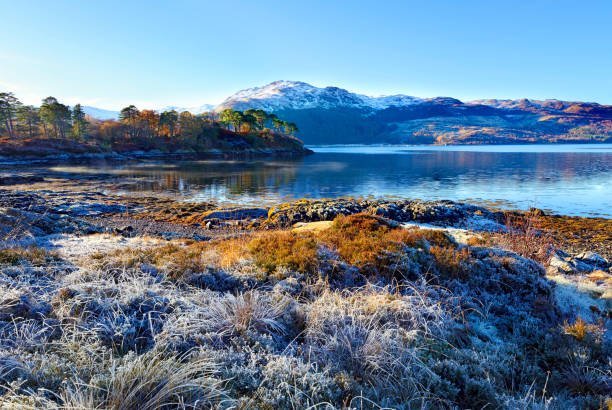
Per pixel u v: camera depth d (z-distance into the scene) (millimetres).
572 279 10695
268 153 151375
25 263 8547
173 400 3740
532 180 56344
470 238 13266
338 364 4793
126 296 6070
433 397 4387
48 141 107625
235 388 4113
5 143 97875
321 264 8375
